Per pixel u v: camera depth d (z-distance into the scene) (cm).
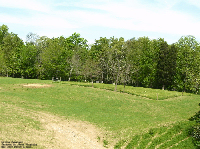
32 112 3016
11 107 3091
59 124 2688
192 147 2147
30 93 4472
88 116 3300
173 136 2438
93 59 8762
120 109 3959
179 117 3434
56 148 1914
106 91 5488
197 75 5650
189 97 5656
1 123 2203
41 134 2177
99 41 9762
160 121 3178
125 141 2388
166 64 7919
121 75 6072
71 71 9119
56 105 3784
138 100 4747
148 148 2202
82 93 4900
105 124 2955
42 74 8888
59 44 9294
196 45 7681
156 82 8706
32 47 8806
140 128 2777
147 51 8481
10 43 9525
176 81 7788
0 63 8050
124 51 7312
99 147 2247
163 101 4941
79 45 10062
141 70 8531
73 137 2353
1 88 4616
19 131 2084
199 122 2725
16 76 10250
